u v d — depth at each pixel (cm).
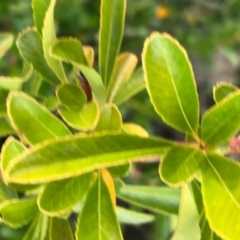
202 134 15
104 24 17
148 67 14
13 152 15
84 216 15
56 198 15
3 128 19
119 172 16
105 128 16
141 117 48
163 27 53
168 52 15
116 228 15
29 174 12
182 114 15
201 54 52
